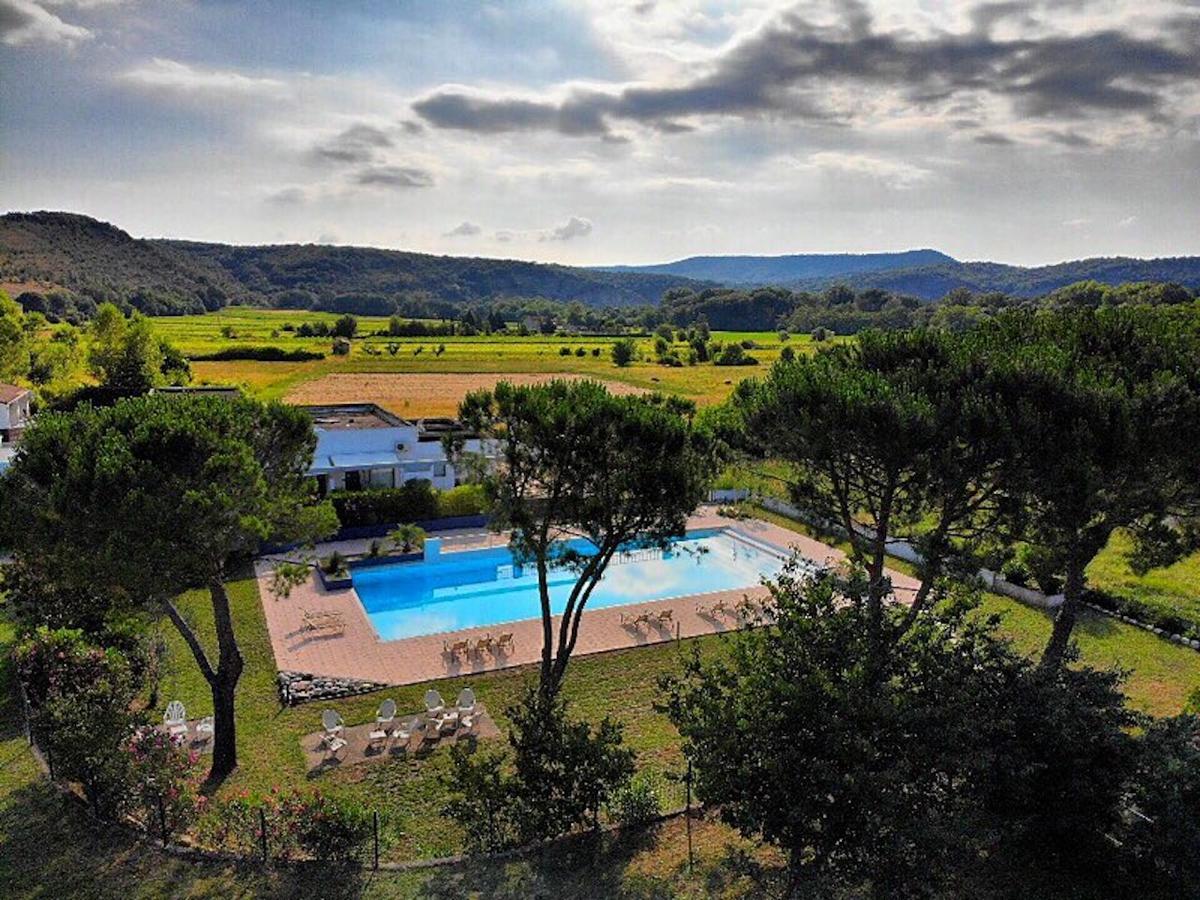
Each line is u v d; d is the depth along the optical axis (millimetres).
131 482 15242
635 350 115938
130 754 15672
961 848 10297
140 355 68938
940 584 14023
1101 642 25938
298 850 14812
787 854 13523
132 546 15180
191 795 15562
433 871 14352
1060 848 14133
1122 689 22797
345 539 37062
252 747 19609
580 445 18391
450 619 30422
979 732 11430
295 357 103688
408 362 105062
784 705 10328
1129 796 13625
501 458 19781
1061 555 19984
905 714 10344
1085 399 16297
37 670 19828
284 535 19312
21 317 80812
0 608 25266
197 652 18109
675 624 28125
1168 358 18062
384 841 15180
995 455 16531
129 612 18297
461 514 39531
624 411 18812
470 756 19375
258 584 30641
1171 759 12750
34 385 68000
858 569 15188
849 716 10250
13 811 15562
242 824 14852
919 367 18938
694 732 11133
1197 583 31219
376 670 24156
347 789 18000
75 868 14023
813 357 21953
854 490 20891
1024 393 16859
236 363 100000
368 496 37688
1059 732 12945
